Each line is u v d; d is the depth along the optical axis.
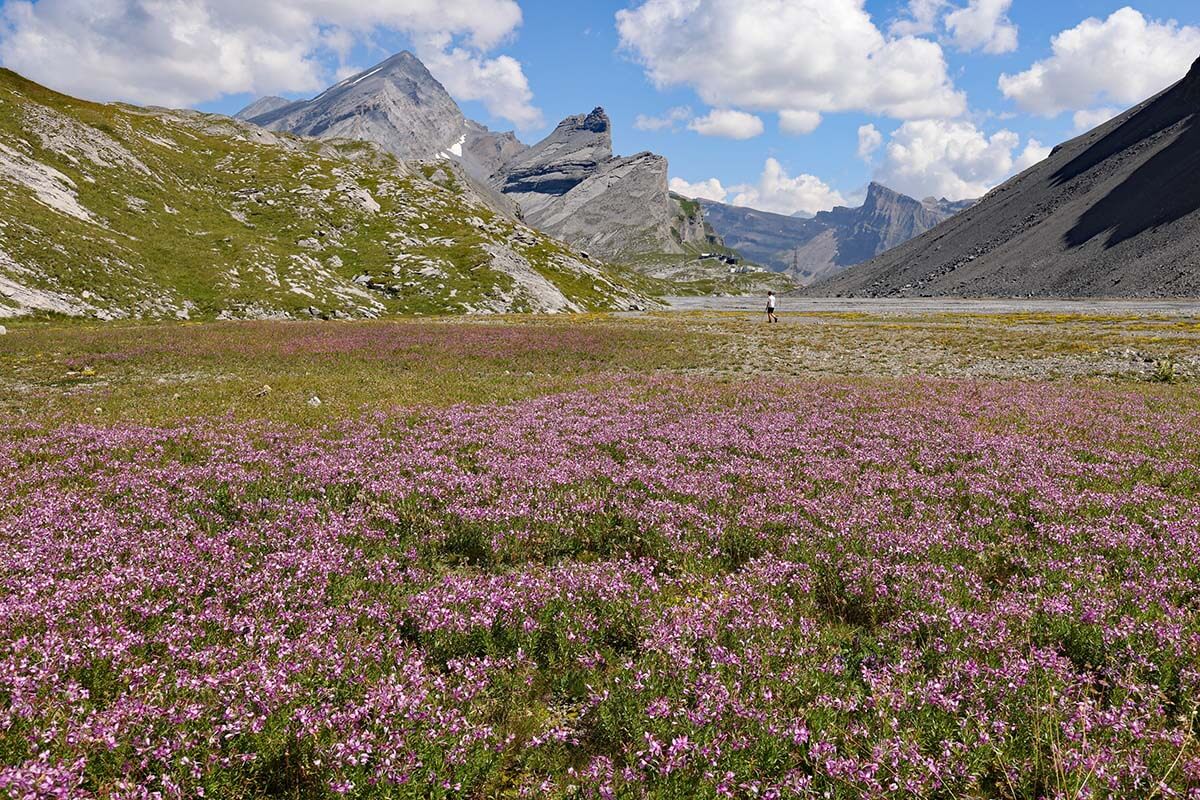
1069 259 184.38
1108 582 7.70
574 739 5.36
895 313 95.94
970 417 18.73
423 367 31.83
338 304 82.69
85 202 81.25
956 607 7.00
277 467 13.01
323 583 7.49
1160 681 5.69
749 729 5.05
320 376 27.91
